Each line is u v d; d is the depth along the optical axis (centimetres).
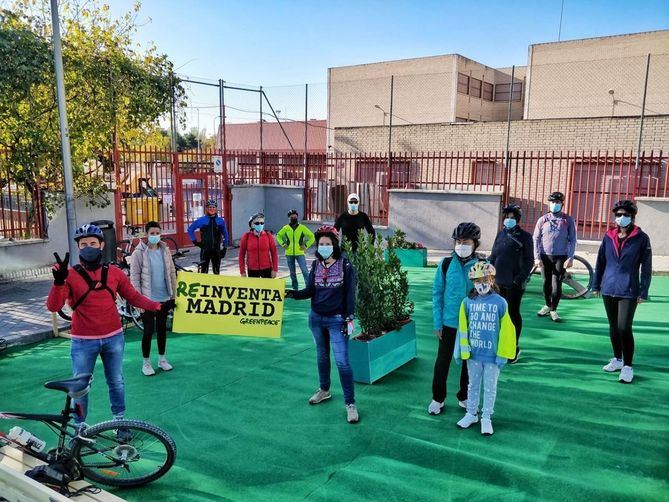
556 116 2591
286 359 688
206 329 587
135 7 1482
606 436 476
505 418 513
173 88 1541
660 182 1706
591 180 1792
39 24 1294
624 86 2431
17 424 518
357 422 509
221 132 1723
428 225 1541
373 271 617
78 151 1305
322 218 1756
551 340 743
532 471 422
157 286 623
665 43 2345
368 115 3322
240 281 584
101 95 1330
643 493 392
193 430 498
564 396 561
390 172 1609
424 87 3150
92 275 455
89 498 363
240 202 1727
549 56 2591
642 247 578
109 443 399
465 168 2034
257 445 470
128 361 682
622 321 589
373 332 627
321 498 393
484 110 3419
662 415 516
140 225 1481
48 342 770
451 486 404
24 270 1176
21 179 1221
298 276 1203
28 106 1223
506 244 633
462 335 480
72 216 989
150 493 402
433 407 523
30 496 339
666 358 669
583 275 1114
